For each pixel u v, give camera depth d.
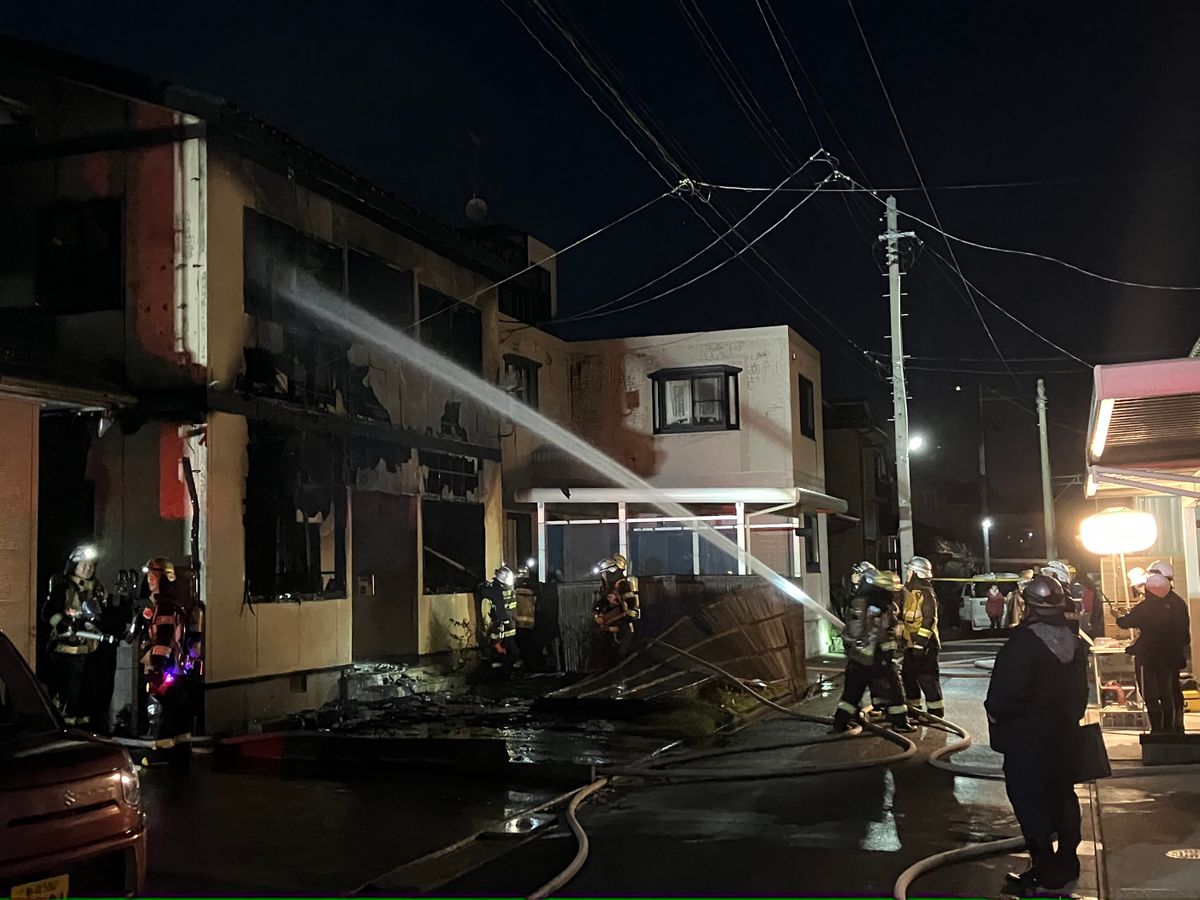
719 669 13.73
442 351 17.48
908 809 8.30
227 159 12.72
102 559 12.31
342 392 14.70
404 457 15.92
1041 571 6.42
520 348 22.25
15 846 4.94
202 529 11.95
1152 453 11.12
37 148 12.97
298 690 13.19
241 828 8.10
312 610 13.51
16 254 13.05
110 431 12.39
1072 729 6.23
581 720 12.61
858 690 11.80
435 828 8.09
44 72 12.69
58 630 11.06
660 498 21.36
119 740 11.09
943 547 44.09
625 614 15.94
